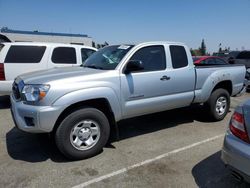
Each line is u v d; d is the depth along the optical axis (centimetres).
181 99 507
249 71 1098
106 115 432
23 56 701
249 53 1644
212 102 573
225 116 635
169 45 494
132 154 414
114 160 392
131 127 553
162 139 484
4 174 346
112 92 404
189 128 551
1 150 425
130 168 368
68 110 380
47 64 735
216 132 527
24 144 451
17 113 372
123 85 418
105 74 403
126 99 426
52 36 2852
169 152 424
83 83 379
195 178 341
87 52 828
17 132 512
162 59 479
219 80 573
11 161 385
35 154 410
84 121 384
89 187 319
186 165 378
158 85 463
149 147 444
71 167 368
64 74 397
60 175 345
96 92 386
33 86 362
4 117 619
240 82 632
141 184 327
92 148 395
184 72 504
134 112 443
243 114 281
